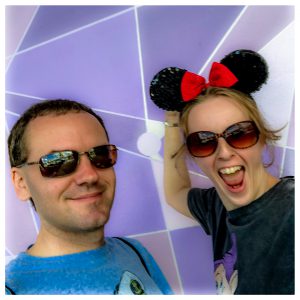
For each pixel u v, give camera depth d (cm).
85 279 107
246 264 131
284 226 126
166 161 161
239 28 165
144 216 168
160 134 167
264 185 133
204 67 166
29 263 109
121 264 117
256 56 137
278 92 162
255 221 130
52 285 105
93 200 108
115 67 168
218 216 148
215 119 130
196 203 157
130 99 168
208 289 165
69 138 108
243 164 130
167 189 164
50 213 108
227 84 131
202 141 132
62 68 168
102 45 168
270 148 155
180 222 166
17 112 166
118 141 168
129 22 168
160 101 145
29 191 112
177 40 166
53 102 116
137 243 136
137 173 168
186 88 133
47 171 107
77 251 112
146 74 167
